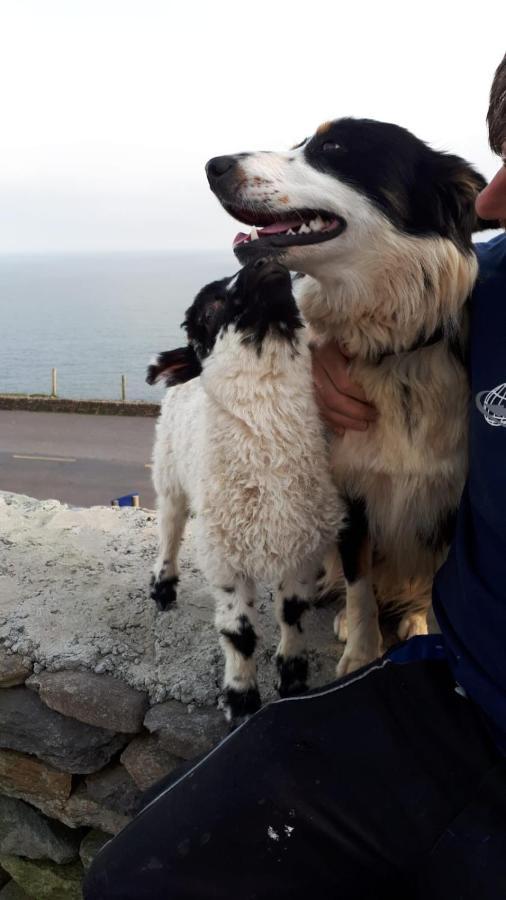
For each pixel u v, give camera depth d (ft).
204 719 8.57
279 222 8.48
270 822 5.45
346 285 8.14
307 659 8.80
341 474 8.59
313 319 8.80
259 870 5.37
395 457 8.13
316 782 5.55
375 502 8.79
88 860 9.63
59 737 9.17
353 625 9.08
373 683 6.14
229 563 8.25
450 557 6.75
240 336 7.60
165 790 6.09
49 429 90.33
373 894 5.43
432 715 5.82
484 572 5.87
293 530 8.00
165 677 9.05
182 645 9.72
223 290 8.59
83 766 9.16
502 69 5.28
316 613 10.91
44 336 563.07
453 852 5.08
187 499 10.66
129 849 5.70
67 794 9.43
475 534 6.17
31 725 9.35
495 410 5.90
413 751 5.64
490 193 5.75
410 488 8.38
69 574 11.88
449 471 8.16
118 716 8.88
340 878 5.35
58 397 103.76
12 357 453.17
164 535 10.80
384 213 7.82
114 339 552.00
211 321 8.50
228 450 7.84
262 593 11.30
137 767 8.84
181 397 10.18
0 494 16.14
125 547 12.98
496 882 4.82
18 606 10.78
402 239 7.80
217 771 5.84
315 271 8.16
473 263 7.88
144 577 11.83
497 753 5.53
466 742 5.61
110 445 83.71
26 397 100.42
